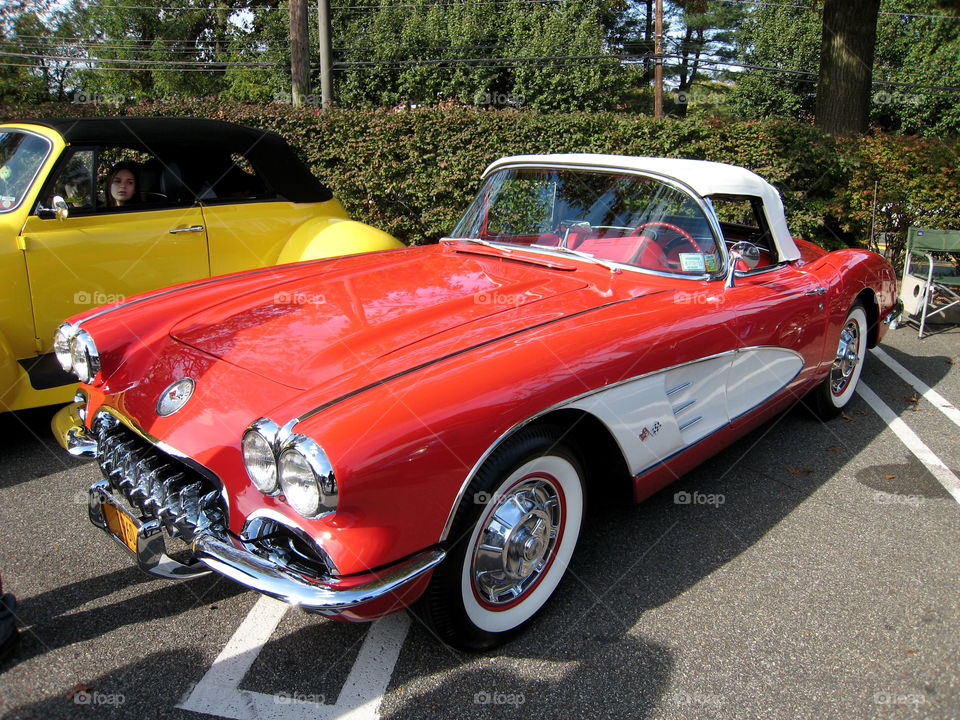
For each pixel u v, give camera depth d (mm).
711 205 3072
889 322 4613
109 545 2826
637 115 8719
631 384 2422
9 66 22062
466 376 2031
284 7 31250
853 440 4039
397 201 8680
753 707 2088
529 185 3477
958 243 6707
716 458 3773
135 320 2643
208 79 29812
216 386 2186
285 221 4941
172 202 4426
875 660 2293
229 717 2002
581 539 2945
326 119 8555
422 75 30484
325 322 2498
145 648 2268
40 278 3826
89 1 27250
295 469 1775
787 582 2697
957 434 4156
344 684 2137
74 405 2928
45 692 2072
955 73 33375
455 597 2066
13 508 3076
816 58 36875
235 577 1904
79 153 4023
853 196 8281
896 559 2871
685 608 2527
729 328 2857
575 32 31250
